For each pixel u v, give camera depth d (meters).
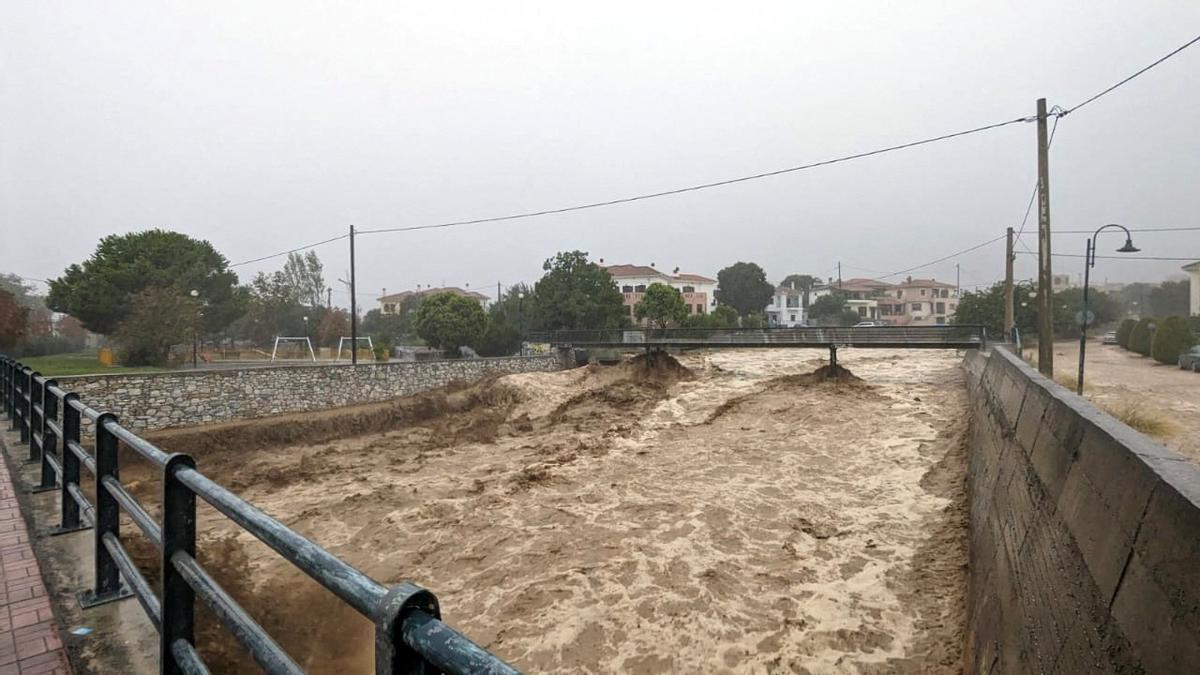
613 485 13.95
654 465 15.60
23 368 6.89
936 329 27.19
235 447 18.80
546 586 9.02
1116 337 37.34
